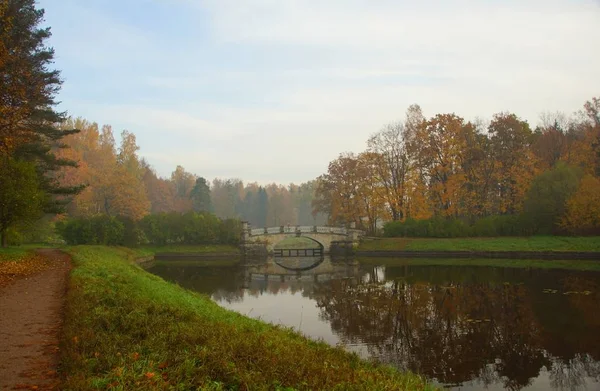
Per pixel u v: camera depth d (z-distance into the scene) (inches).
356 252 2460.6
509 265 1712.6
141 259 2187.5
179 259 2444.6
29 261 1087.0
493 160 2404.0
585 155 2324.1
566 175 2107.5
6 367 326.3
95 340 361.1
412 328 808.9
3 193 1019.9
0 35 951.6
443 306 991.6
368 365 483.5
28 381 297.6
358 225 2819.9
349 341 731.4
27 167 1090.1
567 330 775.7
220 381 298.7
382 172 2613.2
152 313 488.4
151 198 4350.4
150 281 875.4
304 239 4175.7
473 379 573.3
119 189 2933.1
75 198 2773.1
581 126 2576.3
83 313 453.1
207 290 1314.0
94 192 2957.7
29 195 1069.1
